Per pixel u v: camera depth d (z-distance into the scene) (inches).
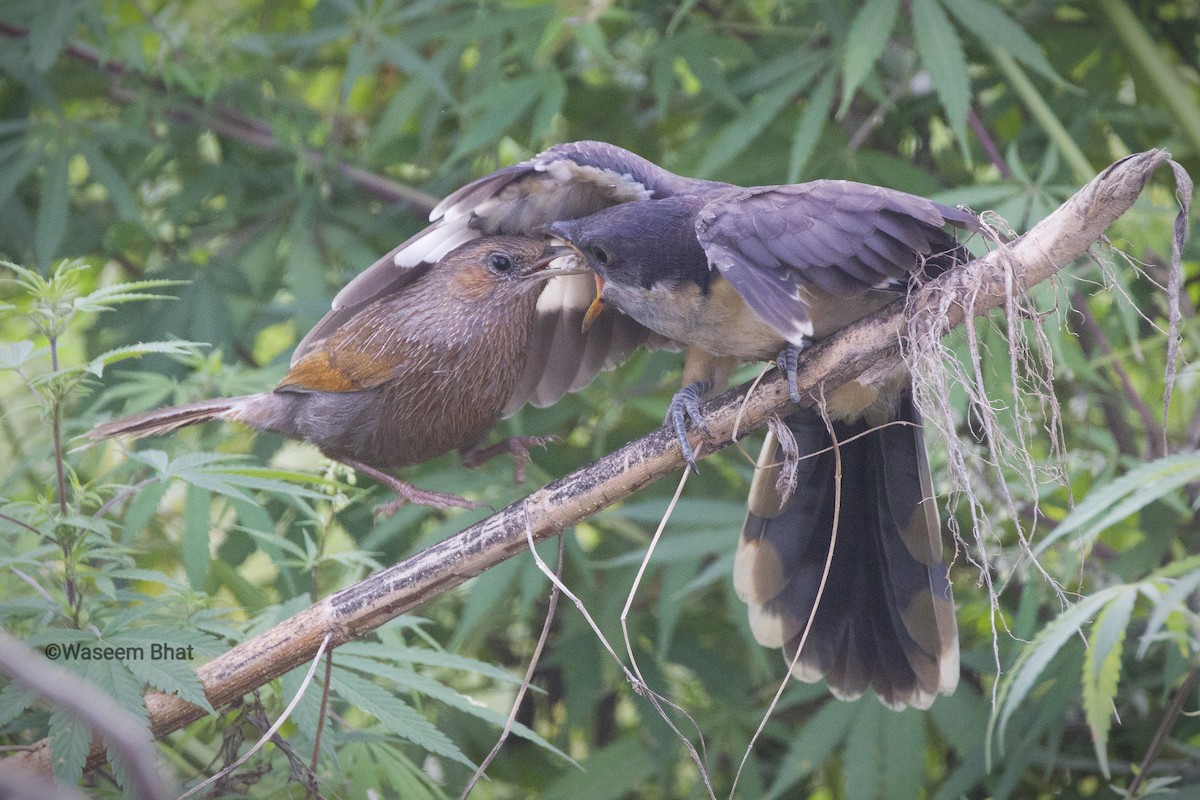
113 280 414.6
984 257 226.5
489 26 369.4
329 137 429.1
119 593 234.4
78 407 368.8
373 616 223.9
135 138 386.6
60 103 414.6
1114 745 343.9
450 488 347.3
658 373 358.6
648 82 419.8
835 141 369.1
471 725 375.6
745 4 404.8
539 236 278.2
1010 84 370.9
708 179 368.2
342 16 410.6
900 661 286.2
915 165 386.0
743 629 329.7
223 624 238.7
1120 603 209.0
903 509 284.7
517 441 275.0
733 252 234.5
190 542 278.5
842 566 288.2
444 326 255.9
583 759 358.9
